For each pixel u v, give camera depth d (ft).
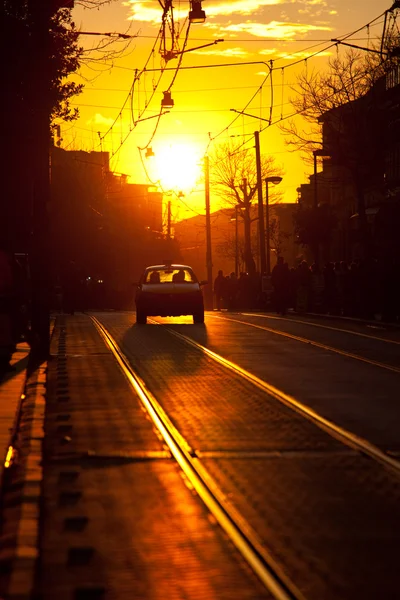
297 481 49.65
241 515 42.73
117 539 38.96
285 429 65.00
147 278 189.98
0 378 90.53
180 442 60.08
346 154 317.01
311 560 36.22
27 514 41.88
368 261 191.62
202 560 36.14
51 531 40.22
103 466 53.47
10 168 137.90
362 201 307.58
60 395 82.58
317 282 219.41
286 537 39.29
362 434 63.26
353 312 198.39
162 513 43.14
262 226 323.57
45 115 117.39
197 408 74.64
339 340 140.05
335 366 104.78
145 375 96.94
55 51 139.03
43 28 129.39
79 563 35.78
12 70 131.13
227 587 33.12
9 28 129.49
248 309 303.89
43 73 132.87
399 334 151.94
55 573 34.63
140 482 49.37
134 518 42.27
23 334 119.24
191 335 151.12
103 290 337.52
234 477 50.42
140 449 58.29
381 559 36.37
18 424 66.69
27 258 139.23
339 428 65.10
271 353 120.06
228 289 307.58
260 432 63.93
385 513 43.24
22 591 31.81
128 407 75.87
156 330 164.04
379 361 109.70
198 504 44.78
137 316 184.85
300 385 88.43
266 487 48.24
